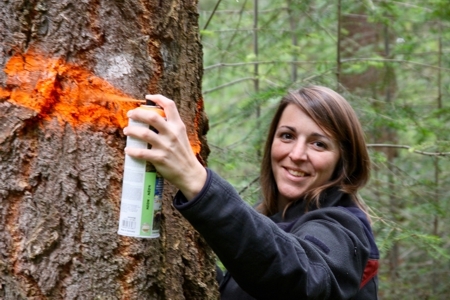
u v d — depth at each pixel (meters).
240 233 1.44
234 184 3.88
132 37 1.61
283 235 1.52
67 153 1.53
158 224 1.49
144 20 1.64
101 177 1.55
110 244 1.55
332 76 4.24
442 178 4.53
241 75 4.64
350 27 5.31
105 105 1.56
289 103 2.23
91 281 1.53
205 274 1.83
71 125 1.54
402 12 4.33
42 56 1.53
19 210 1.52
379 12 4.20
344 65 4.30
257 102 3.84
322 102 2.16
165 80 1.69
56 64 1.53
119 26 1.59
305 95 2.20
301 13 4.36
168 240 1.70
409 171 4.54
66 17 1.54
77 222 1.53
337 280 1.70
